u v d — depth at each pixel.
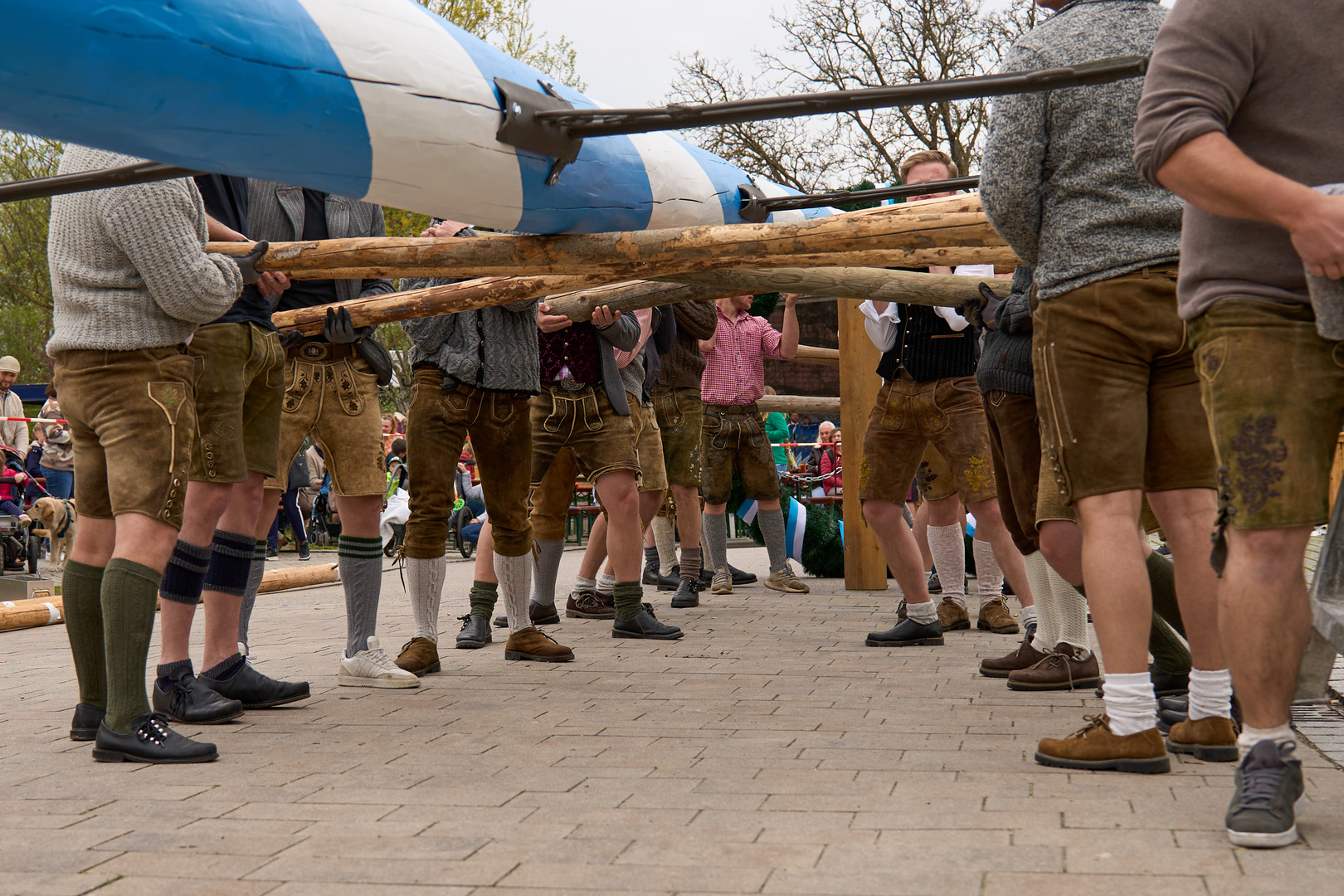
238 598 4.03
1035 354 2.89
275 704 4.03
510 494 5.13
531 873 2.13
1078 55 2.82
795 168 22.95
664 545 8.41
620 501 5.83
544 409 5.71
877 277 3.86
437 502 4.86
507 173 2.82
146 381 3.31
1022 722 3.55
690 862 2.17
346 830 2.46
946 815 2.46
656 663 5.01
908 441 5.33
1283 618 2.23
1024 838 2.27
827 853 2.21
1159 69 2.24
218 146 2.33
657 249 3.25
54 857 2.30
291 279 4.18
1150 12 2.89
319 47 2.41
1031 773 2.84
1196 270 2.30
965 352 5.16
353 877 2.13
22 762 3.25
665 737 3.41
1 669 5.32
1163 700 3.44
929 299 3.88
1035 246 2.93
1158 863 2.09
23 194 2.79
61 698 4.44
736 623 6.45
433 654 4.84
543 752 3.23
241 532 4.04
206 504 3.81
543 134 2.81
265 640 6.21
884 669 4.72
